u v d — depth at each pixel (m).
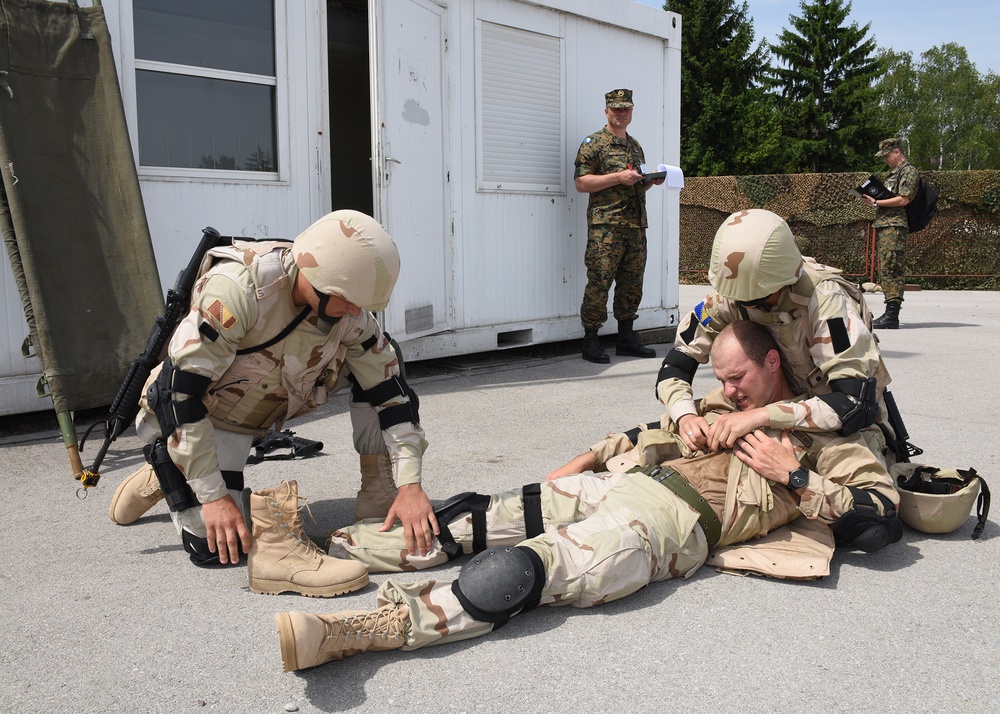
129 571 2.93
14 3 4.41
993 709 2.09
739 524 2.84
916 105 83.06
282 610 2.62
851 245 16.55
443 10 6.55
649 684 2.20
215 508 2.71
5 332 4.68
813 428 2.81
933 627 2.52
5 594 2.74
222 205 5.45
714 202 17.61
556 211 7.74
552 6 7.40
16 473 4.07
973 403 5.69
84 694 2.15
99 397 4.39
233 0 5.45
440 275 6.70
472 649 2.37
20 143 4.34
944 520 3.18
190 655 2.35
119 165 4.66
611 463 3.28
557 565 2.49
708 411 3.22
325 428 4.98
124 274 4.60
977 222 16.00
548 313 7.78
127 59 4.98
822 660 2.32
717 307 3.17
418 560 2.84
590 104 7.96
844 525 2.76
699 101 39.69
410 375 6.77
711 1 40.59
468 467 4.19
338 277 2.44
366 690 2.17
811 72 47.56
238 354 2.73
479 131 6.96
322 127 5.93
